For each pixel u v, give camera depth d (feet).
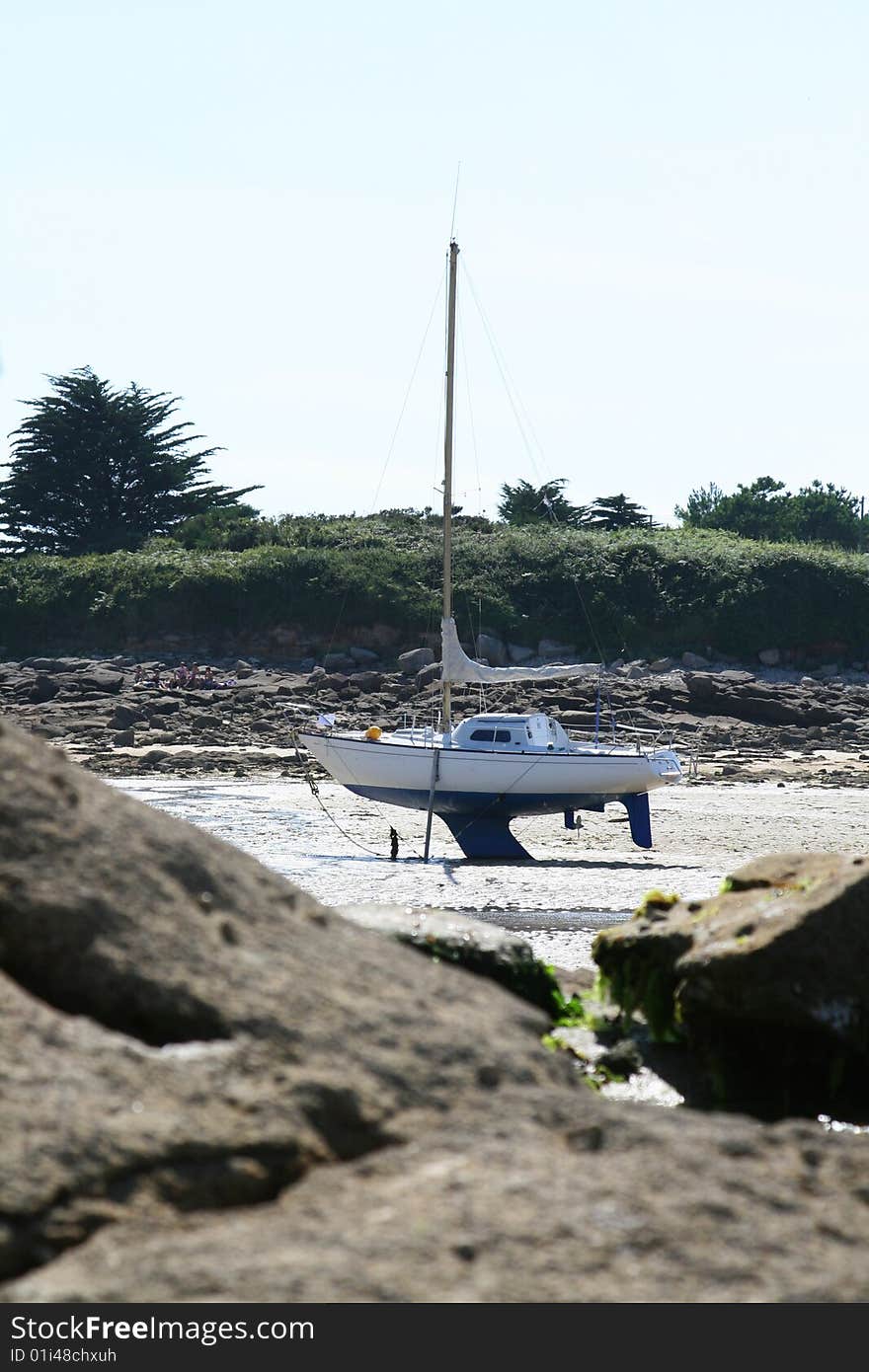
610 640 535.19
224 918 40.47
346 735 223.92
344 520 648.79
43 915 37.52
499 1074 37.52
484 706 396.16
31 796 41.14
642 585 547.90
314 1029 36.91
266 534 609.01
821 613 541.34
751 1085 56.75
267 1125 33.06
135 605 546.26
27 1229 29.17
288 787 273.75
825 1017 54.54
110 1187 30.48
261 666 508.94
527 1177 32.53
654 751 216.74
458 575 553.64
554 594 549.13
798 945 55.11
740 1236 30.94
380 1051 36.94
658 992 60.85
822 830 224.12
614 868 181.06
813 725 402.93
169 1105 32.89
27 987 37.17
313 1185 32.27
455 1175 32.48
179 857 42.32
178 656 526.57
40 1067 32.65
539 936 123.03
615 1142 34.99
